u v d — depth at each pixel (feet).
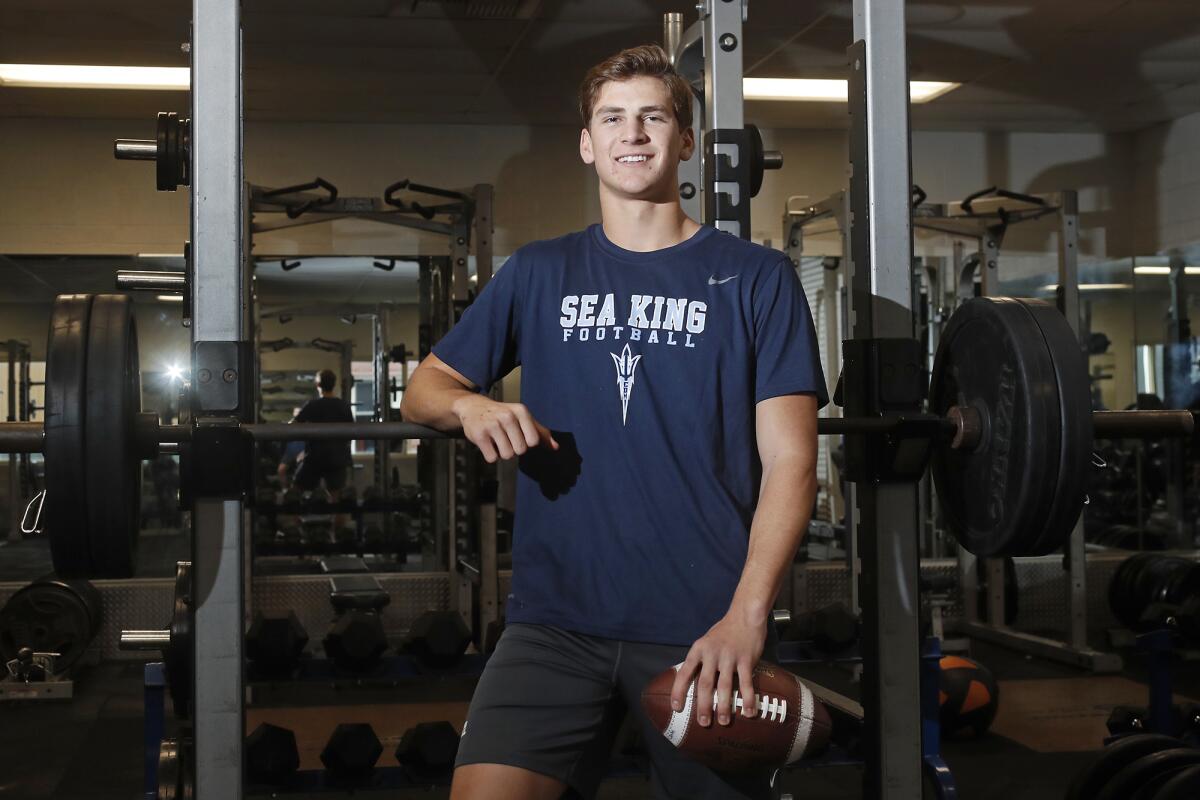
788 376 4.66
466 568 18.04
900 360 5.94
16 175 18.97
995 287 19.06
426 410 4.83
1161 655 10.73
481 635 17.29
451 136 20.12
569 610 4.75
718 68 6.86
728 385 4.74
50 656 16.33
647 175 4.79
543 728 4.60
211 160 5.27
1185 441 20.86
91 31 15.02
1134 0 14.78
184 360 19.67
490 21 14.90
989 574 19.81
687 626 4.64
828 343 21.65
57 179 19.04
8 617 16.90
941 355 6.31
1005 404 5.68
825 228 20.59
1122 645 19.34
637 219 4.86
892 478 6.00
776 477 4.50
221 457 5.21
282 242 19.74
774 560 4.32
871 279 6.09
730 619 4.26
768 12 14.70
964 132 21.63
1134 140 21.95
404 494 21.62
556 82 17.63
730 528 4.69
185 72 16.76
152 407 19.54
